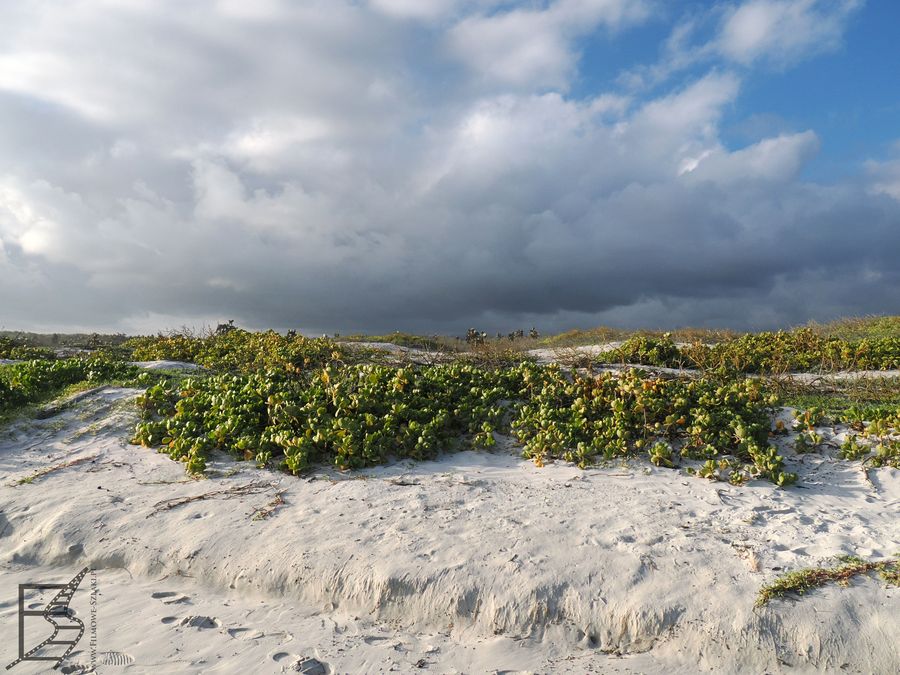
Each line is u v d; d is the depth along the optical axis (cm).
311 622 501
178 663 436
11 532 646
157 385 1002
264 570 555
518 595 498
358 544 573
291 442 793
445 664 451
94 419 939
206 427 874
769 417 912
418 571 527
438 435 867
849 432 837
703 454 796
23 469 783
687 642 459
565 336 2212
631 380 958
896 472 718
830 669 434
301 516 635
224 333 1870
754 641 450
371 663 446
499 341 1986
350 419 838
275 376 1082
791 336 1598
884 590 480
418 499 668
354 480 731
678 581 502
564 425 859
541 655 462
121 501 684
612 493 685
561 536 576
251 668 433
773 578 497
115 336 2139
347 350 1571
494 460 816
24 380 1087
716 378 1265
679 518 615
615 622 477
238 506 663
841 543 555
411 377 1005
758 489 697
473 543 566
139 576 579
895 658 431
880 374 1241
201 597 541
